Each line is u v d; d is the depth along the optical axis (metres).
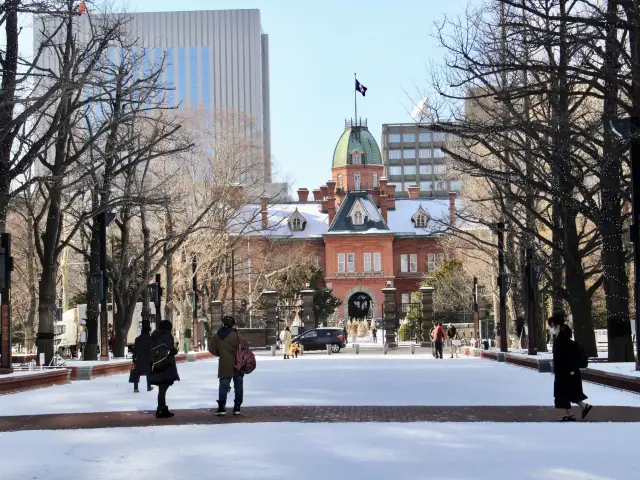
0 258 27.00
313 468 11.62
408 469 11.47
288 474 11.20
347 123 154.12
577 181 28.73
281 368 38.06
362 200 135.25
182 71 182.62
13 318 65.25
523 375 30.58
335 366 39.66
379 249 132.12
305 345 66.56
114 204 35.56
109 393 24.80
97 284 36.50
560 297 36.50
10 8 25.67
